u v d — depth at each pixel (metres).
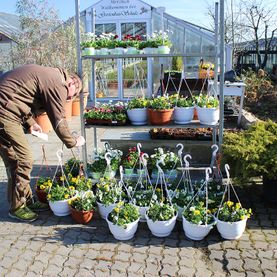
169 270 2.89
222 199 3.47
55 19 9.21
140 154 4.22
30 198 3.91
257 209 3.86
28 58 8.48
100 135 7.50
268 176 3.56
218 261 2.99
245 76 11.34
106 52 4.17
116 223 3.28
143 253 3.13
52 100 3.47
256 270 2.86
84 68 9.52
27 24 9.02
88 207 3.62
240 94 7.99
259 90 10.56
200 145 4.62
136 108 4.07
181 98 4.27
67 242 3.33
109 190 3.81
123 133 5.09
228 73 10.25
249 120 7.68
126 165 4.28
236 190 4.26
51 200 3.76
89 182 4.07
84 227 3.61
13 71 3.54
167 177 4.14
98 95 11.92
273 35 16.62
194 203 3.56
